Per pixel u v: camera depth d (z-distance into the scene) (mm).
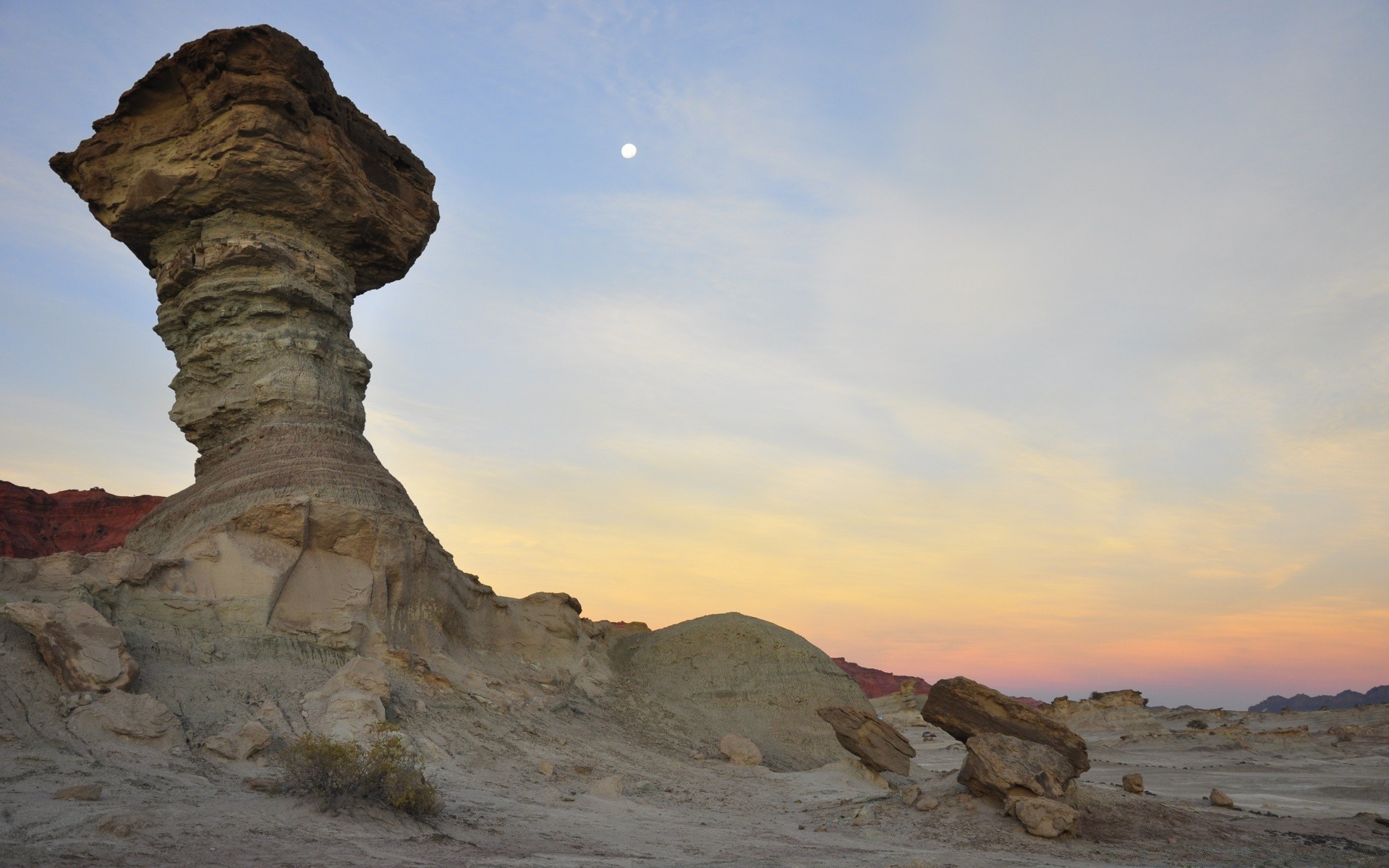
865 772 34188
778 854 18516
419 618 34125
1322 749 65312
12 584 24672
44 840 12586
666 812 23969
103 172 34656
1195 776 46625
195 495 32781
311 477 32500
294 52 33875
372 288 39625
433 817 18266
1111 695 93688
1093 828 22141
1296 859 20031
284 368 34500
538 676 38969
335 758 17328
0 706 19328
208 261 34438
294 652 28266
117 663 22125
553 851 16562
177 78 34156
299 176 34312
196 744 21016
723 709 44000
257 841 14289
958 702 25781
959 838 21562
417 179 40562
